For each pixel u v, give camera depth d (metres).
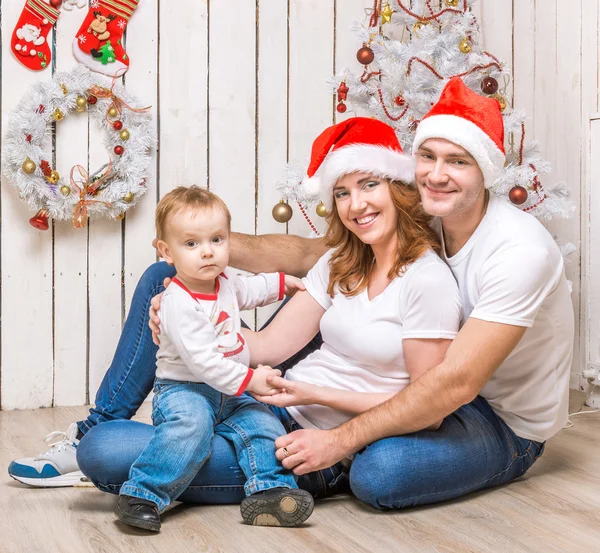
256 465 1.61
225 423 1.69
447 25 2.79
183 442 1.57
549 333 1.74
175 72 3.04
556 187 2.67
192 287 1.68
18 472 1.85
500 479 1.83
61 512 1.68
